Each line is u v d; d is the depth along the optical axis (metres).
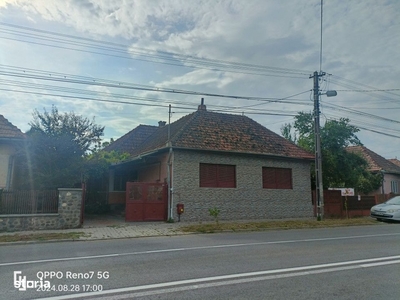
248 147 18.59
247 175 18.41
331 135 22.19
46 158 15.83
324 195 20.56
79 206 13.84
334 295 4.91
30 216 12.97
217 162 17.61
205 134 18.14
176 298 4.79
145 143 23.52
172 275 6.04
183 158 16.72
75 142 16.77
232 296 4.86
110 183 22.30
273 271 6.32
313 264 6.94
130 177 22.47
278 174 19.67
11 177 15.94
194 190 16.75
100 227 13.92
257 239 10.97
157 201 16.34
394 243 9.95
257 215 18.34
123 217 18.33
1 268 6.68
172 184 16.27
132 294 4.97
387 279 5.79
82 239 10.98
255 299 4.73
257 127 21.47
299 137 24.83
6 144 16.03
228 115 21.50
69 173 15.85
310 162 20.91
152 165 18.86
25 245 9.97
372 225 16.64
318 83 18.31
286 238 11.21
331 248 9.00
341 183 23.36
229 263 7.05
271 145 19.83
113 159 20.61
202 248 9.06
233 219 17.56
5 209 12.77
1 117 17.03
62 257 7.83
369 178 29.08
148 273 6.19
